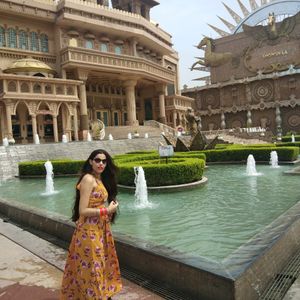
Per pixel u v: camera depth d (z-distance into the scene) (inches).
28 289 154.9
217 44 2635.3
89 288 120.3
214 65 2620.6
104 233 130.0
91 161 131.9
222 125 2437.3
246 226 256.7
